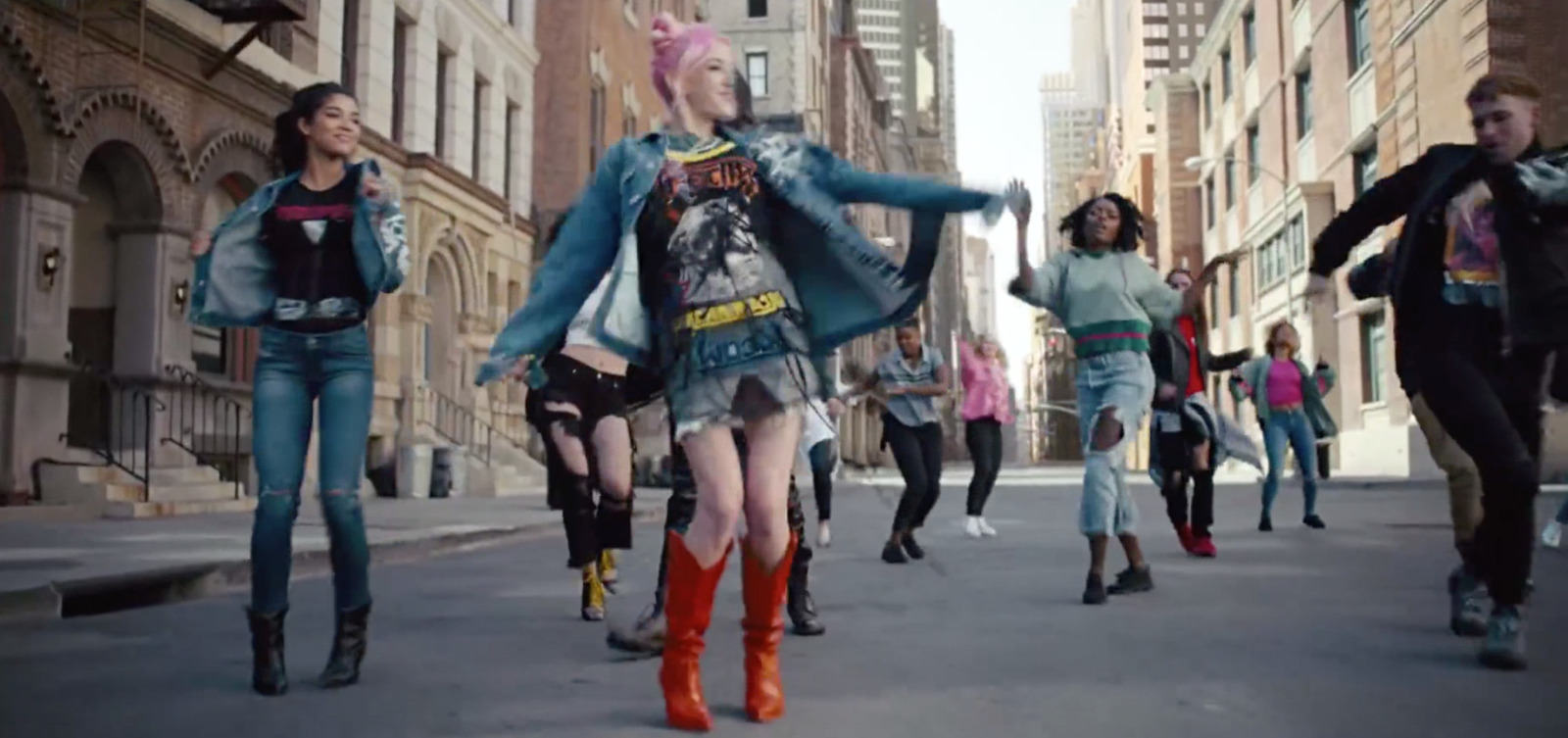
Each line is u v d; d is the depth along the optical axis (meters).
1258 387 11.04
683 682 3.43
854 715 3.57
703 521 3.37
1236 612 5.68
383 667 4.48
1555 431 20.33
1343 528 11.04
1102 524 6.02
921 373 8.55
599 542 5.74
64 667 4.53
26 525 11.02
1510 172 3.97
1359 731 3.34
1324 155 32.50
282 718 3.64
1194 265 50.59
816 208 3.35
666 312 3.33
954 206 3.24
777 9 49.16
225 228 4.00
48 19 12.54
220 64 14.91
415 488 18.98
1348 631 5.06
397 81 20.66
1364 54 29.77
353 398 4.10
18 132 12.24
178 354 14.72
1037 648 4.73
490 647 4.96
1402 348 4.41
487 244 23.67
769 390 3.28
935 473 8.66
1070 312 6.21
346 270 4.07
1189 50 116.25
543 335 3.50
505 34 24.66
